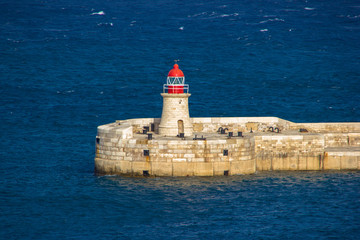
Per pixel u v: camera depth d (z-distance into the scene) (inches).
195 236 7864.2
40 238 7819.9
